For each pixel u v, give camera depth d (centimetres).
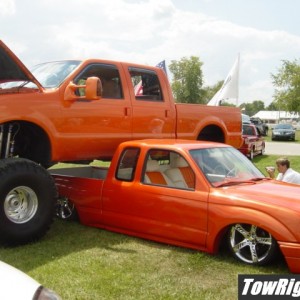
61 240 634
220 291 458
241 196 534
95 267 525
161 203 593
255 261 521
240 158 655
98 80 657
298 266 489
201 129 885
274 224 499
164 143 636
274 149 2562
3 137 647
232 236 539
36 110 641
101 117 720
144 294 450
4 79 637
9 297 255
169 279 488
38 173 616
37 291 265
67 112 677
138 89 786
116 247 597
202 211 554
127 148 653
